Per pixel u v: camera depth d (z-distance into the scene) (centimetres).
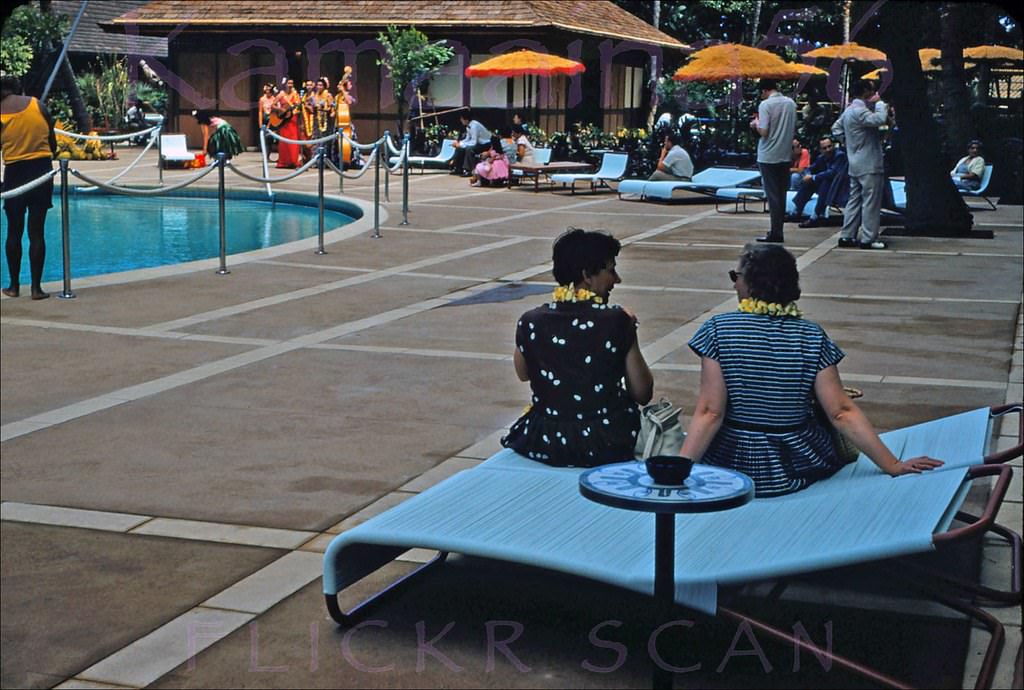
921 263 1404
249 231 1947
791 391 451
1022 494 551
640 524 409
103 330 981
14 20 3300
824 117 3109
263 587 467
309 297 1149
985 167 2117
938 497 406
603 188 2577
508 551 382
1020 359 880
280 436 683
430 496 441
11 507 563
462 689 383
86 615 443
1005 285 1238
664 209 2097
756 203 2216
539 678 390
